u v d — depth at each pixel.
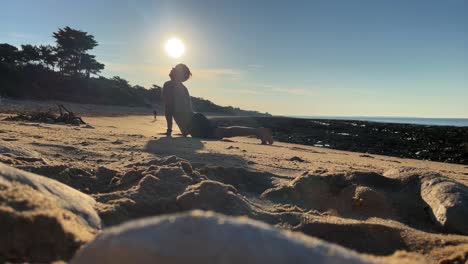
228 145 9.95
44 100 52.06
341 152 12.77
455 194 4.52
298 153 9.95
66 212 2.69
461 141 21.59
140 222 1.57
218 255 1.40
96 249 1.51
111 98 66.75
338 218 4.21
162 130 16.75
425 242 3.72
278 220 4.01
